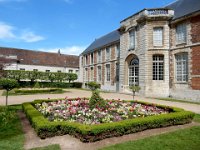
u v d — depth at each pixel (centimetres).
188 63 1661
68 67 4609
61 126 588
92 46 3766
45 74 3428
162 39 1898
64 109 855
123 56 2297
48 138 569
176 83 1786
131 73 2230
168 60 1867
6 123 729
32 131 639
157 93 1861
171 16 1844
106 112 796
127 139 567
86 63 3803
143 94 1906
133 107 916
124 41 2288
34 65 4206
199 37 1564
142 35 1964
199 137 576
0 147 496
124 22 2291
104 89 2978
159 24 1888
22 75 3212
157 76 1905
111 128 563
